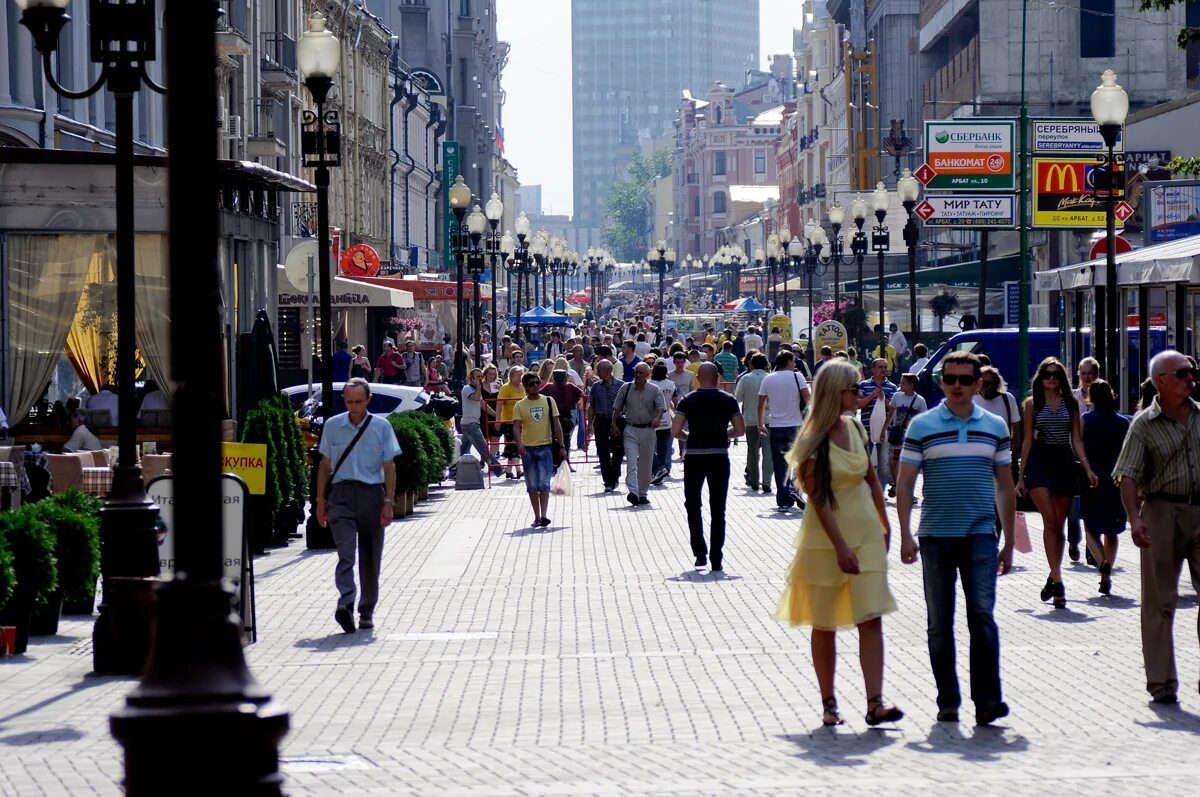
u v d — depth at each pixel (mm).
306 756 19484
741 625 30859
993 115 132125
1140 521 22953
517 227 133875
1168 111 91562
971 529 21578
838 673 25641
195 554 12117
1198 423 22891
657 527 49031
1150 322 56438
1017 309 102688
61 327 49656
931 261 149375
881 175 192000
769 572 38688
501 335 144250
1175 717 21922
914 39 192625
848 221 153250
